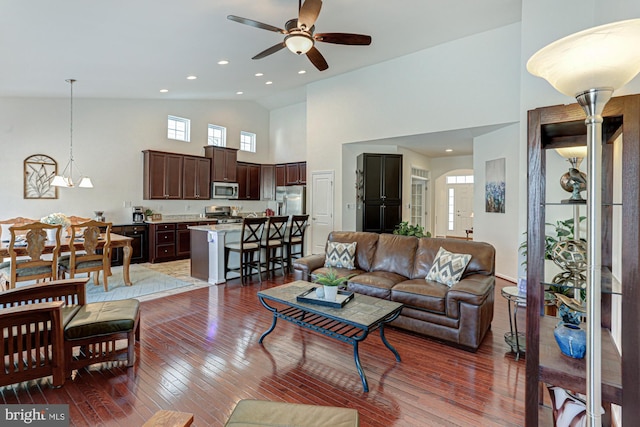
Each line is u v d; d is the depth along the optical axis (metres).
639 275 1.32
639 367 1.33
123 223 6.60
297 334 3.17
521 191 3.70
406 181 7.36
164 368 2.51
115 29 3.26
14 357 2.22
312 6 2.65
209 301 4.16
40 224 3.82
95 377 2.37
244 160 8.95
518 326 3.40
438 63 5.22
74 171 6.03
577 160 1.94
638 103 1.32
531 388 1.60
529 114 1.59
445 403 2.12
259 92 7.38
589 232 1.29
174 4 2.96
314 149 6.94
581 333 1.64
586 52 1.17
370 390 2.26
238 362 2.62
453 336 2.94
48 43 3.38
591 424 1.32
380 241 4.21
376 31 4.36
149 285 4.88
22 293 2.50
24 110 5.52
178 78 5.34
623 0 2.46
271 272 5.78
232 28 3.60
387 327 3.37
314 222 6.97
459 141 6.28
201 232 5.23
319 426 1.36
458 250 3.57
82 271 4.31
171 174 7.11
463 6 3.83
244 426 1.36
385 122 5.89
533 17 3.56
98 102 6.30
